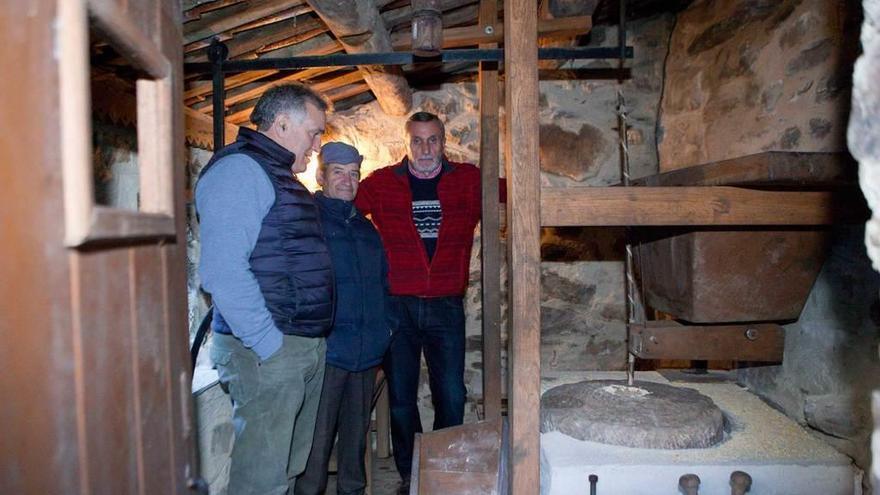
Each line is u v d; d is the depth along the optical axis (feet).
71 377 1.61
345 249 6.37
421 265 7.36
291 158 4.99
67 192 1.52
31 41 1.52
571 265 9.18
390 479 8.48
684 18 7.94
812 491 4.43
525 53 4.24
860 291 4.83
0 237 1.56
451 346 7.49
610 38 8.95
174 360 2.39
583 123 9.06
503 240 9.01
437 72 8.93
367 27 5.88
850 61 4.82
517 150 4.27
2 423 1.58
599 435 4.83
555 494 4.42
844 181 4.05
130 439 1.96
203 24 5.59
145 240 2.09
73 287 1.61
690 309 5.28
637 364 9.11
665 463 4.44
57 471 1.59
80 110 1.52
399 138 9.10
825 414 5.20
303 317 4.93
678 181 4.82
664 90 8.53
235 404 4.97
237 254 4.46
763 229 5.07
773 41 5.90
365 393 6.68
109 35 1.75
